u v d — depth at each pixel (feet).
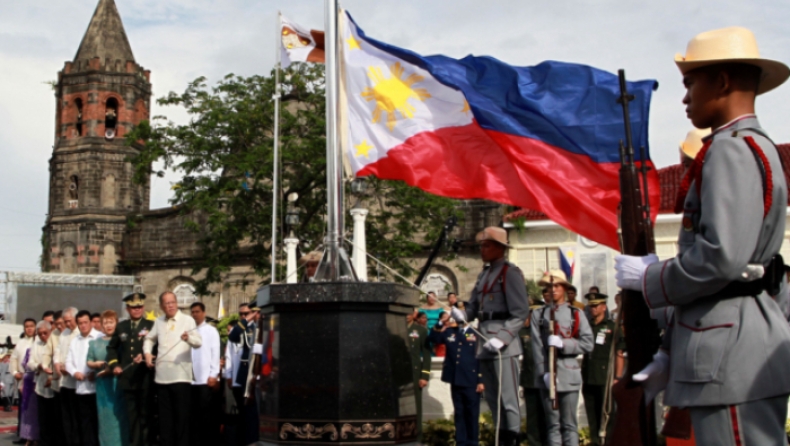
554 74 30.32
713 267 12.08
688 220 13.24
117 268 174.81
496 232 32.40
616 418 15.05
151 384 42.65
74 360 45.32
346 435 21.91
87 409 45.27
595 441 39.32
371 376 22.16
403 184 107.45
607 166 29.66
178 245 170.81
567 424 33.71
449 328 37.65
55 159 183.52
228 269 113.19
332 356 22.13
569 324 33.83
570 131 29.94
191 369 41.27
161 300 41.55
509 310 31.71
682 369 12.94
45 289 149.18
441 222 110.52
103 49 187.83
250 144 113.80
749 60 13.14
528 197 30.60
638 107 29.25
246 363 45.70
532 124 30.40
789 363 12.40
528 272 107.55
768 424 12.39
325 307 22.29
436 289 143.43
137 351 42.47
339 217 25.98
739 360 12.39
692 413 12.94
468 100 31.27
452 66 32.07
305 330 22.41
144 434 42.42
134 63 189.16
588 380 39.24
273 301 22.54
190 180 112.88
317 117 111.65
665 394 13.52
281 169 107.14
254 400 30.19
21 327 126.62
